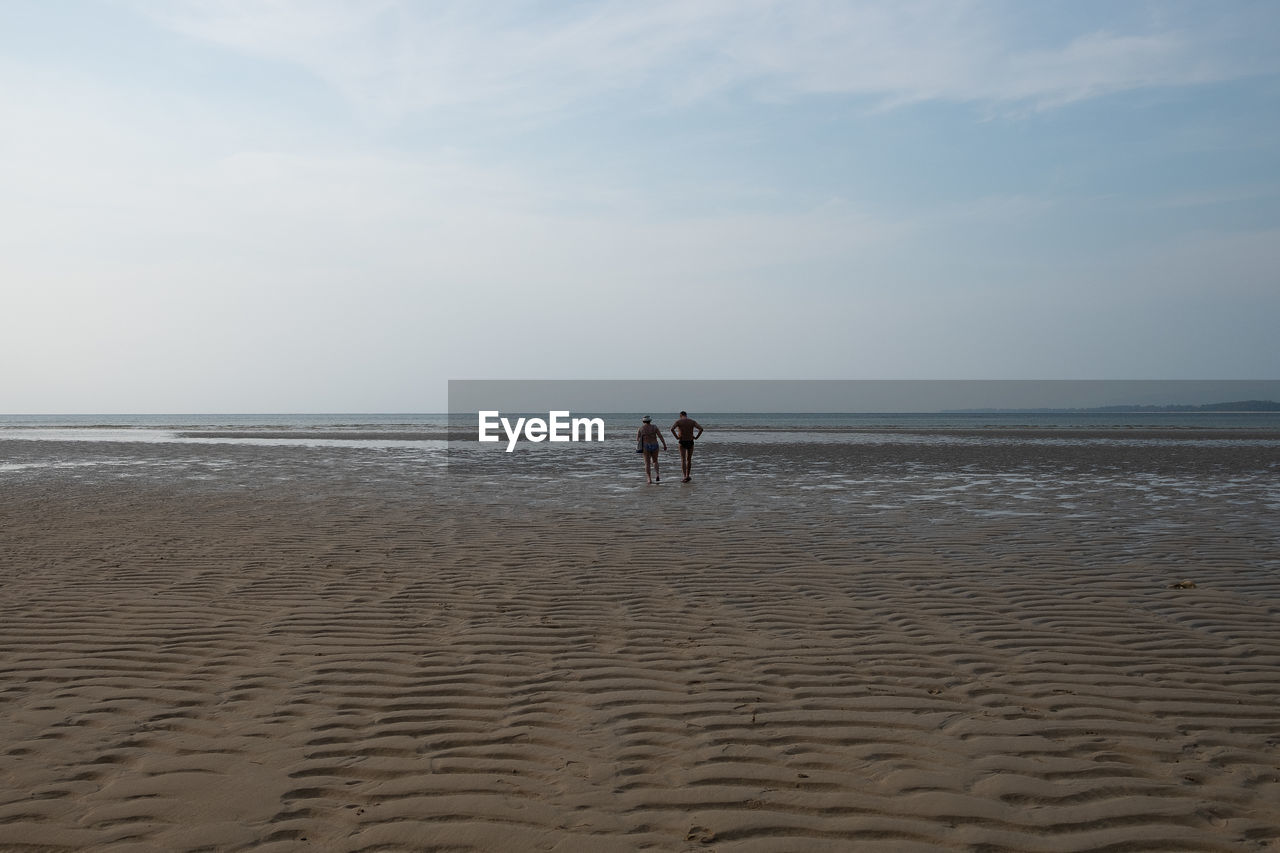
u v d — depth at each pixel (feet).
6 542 33.14
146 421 401.08
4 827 10.53
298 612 21.77
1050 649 18.37
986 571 27.14
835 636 19.48
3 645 18.69
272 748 13.05
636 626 20.42
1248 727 13.84
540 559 29.50
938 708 14.76
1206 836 10.40
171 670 16.97
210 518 40.60
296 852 10.03
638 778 12.03
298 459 89.92
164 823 10.69
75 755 12.74
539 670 16.98
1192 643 18.76
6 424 308.81
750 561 29.04
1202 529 36.37
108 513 42.55
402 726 13.98
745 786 11.76
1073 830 10.57
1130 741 13.26
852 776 12.07
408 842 10.28
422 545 32.53
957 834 10.48
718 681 16.28
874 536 34.68
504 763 12.54
